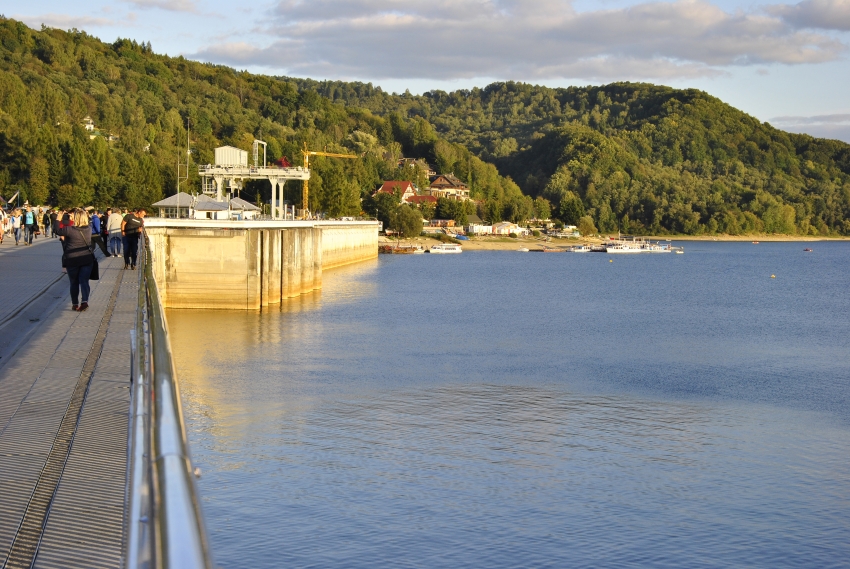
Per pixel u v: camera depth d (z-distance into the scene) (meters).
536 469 31.86
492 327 76.31
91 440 12.71
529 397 44.84
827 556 25.80
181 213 112.94
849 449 36.56
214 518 26.31
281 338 64.38
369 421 38.12
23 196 175.88
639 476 31.78
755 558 25.61
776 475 32.66
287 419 38.19
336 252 161.62
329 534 25.38
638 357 61.34
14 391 16.12
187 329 67.62
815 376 55.16
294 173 140.75
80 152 182.25
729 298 121.75
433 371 51.88
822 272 194.25
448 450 33.81
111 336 23.16
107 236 63.06
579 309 97.75
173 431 3.39
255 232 79.19
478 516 27.11
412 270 165.62
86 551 8.46
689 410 43.50
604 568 24.44
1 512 9.56
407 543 25.12
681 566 24.64
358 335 67.50
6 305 28.75
